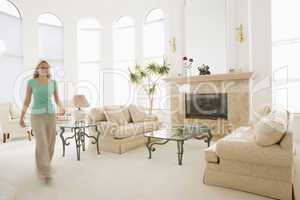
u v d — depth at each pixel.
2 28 6.11
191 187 2.61
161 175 3.01
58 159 3.84
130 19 7.22
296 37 4.95
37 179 2.94
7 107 5.35
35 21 6.66
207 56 5.82
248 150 2.36
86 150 4.47
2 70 6.11
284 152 2.21
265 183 2.34
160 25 6.72
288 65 5.04
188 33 6.07
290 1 5.00
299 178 2.72
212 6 5.70
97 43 7.49
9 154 4.27
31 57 6.59
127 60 7.30
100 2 7.34
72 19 7.21
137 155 4.03
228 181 2.54
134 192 2.50
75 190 2.57
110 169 3.28
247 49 5.23
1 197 2.42
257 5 5.08
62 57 7.22
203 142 5.00
